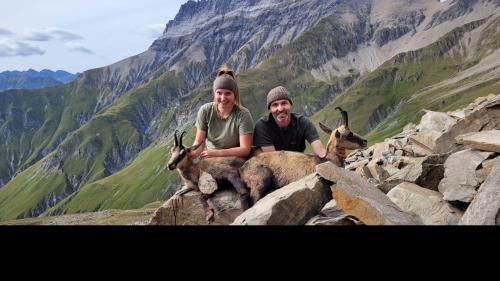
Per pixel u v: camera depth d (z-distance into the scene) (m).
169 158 2.76
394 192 2.54
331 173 2.35
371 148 5.91
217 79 2.92
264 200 2.43
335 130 2.95
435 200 2.37
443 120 5.55
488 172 2.35
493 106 3.57
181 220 2.86
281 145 3.14
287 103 3.03
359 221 2.10
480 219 1.92
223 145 3.04
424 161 2.97
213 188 2.77
